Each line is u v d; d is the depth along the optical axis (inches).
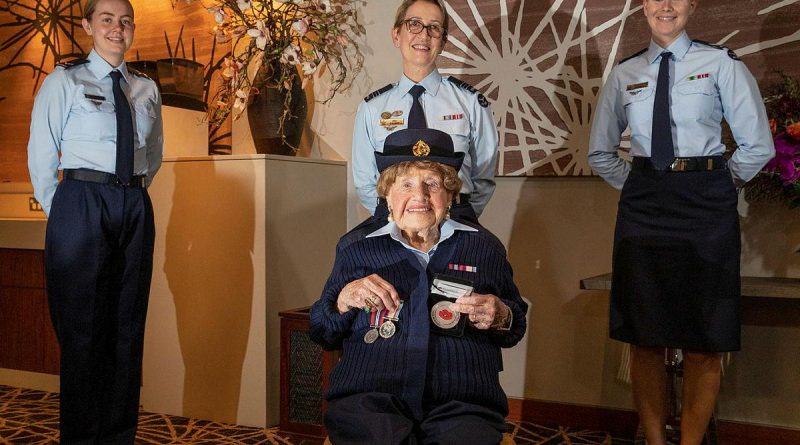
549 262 139.9
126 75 118.8
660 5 105.0
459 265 78.2
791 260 122.5
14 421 138.9
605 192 135.3
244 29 148.1
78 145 112.0
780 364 125.0
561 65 135.9
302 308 134.1
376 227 92.1
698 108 104.0
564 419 139.1
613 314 110.1
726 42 123.8
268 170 136.1
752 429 126.1
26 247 161.0
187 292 143.4
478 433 68.0
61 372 113.1
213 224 140.5
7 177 186.1
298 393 127.9
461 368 73.0
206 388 141.9
